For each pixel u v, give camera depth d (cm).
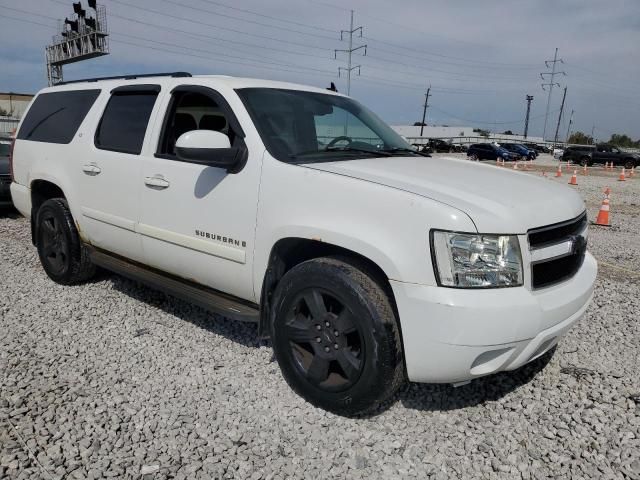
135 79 459
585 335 435
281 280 324
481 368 277
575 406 326
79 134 482
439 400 331
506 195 302
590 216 1203
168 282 412
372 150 386
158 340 406
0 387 331
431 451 281
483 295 266
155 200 399
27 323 434
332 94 445
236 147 347
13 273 566
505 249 272
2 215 923
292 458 273
